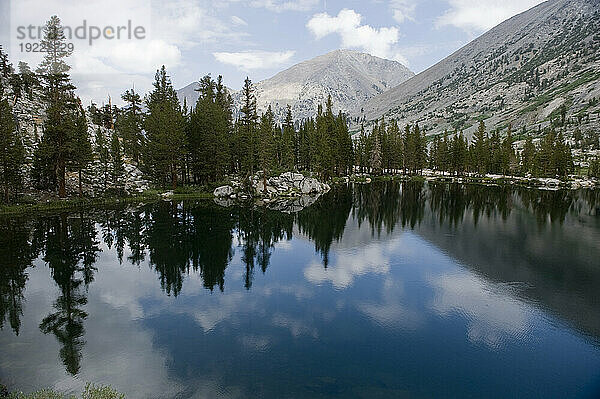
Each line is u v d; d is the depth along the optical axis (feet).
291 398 52.95
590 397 55.42
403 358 65.26
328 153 359.66
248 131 299.58
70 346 67.56
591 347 70.69
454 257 131.54
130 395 53.16
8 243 137.08
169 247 139.13
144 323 78.02
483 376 60.23
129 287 99.04
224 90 345.10
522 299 93.91
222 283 103.91
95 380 56.80
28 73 316.81
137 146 322.75
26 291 94.48
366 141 512.63
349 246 147.54
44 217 182.91
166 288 98.99
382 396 53.98
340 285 103.81
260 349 67.67
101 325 76.54
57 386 54.90
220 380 57.47
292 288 100.83
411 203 260.42
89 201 225.76
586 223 190.19
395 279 108.99
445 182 428.97
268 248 142.72
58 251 129.39
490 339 73.10
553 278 109.09
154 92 335.26
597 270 116.57
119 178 274.36
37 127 286.87
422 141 535.19
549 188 367.25
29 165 229.66
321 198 285.02
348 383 57.06
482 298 94.58
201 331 74.74
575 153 642.63
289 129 422.82
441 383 57.82
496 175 510.17
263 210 224.94
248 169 300.81
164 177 288.51
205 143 277.64
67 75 210.18
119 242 143.43
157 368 60.64
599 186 394.93
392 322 80.28
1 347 66.64
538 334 75.46
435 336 73.92
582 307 88.79
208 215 203.82
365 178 443.32
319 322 79.71
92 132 339.57
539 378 60.03
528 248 142.20
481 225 186.39
